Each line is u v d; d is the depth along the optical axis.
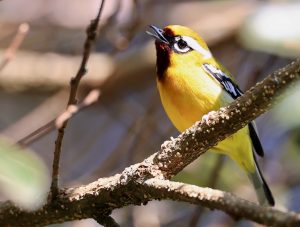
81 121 14.53
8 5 14.53
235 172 11.63
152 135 12.64
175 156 6.33
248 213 4.38
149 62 13.87
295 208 11.84
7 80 13.71
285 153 11.63
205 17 14.50
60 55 14.20
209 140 6.23
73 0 14.56
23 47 14.24
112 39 12.25
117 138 14.28
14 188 4.86
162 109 13.88
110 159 12.33
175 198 5.45
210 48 14.02
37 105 15.42
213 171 10.45
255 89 5.82
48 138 13.99
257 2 14.02
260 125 12.50
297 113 7.93
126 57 13.97
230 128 6.09
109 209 6.53
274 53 9.82
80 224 10.84
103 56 14.09
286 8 9.84
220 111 6.08
